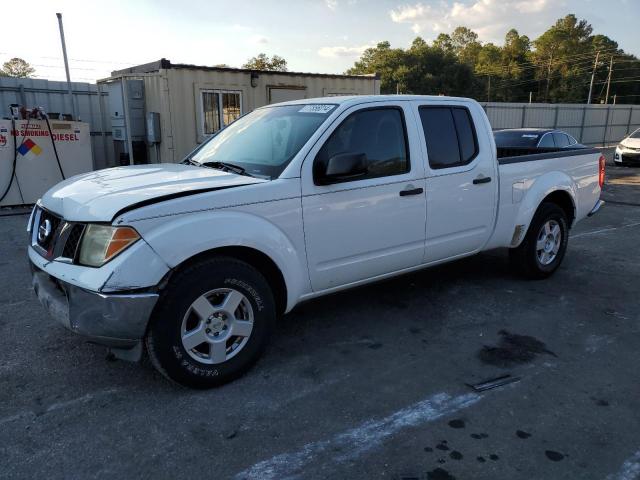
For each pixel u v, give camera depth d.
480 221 4.84
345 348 4.01
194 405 3.19
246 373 3.57
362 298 5.10
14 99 14.96
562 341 4.16
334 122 3.85
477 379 3.54
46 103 15.40
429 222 4.42
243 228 3.32
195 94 12.24
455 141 4.61
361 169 3.62
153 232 3.04
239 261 3.36
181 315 3.14
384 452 2.76
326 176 3.62
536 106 28.23
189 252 3.10
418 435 2.91
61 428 2.94
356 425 3.00
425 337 4.22
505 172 4.98
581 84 84.31
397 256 4.28
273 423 3.01
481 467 2.65
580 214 5.97
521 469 2.63
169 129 12.06
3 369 3.63
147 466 2.63
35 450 2.75
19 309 4.77
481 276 5.80
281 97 13.61
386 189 4.06
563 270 6.09
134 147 12.86
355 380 3.52
